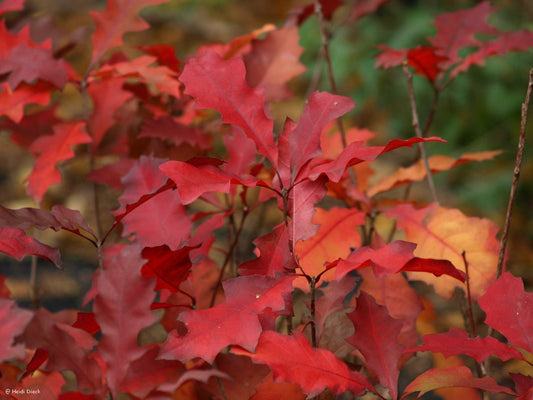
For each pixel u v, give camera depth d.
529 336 1.88
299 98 6.11
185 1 8.17
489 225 2.09
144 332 2.45
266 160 2.29
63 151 2.21
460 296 2.15
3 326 1.78
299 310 2.33
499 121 5.52
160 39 7.43
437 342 1.91
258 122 1.95
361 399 2.19
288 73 2.26
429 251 2.10
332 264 1.90
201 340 1.84
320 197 1.93
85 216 4.33
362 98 5.80
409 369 2.93
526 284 3.97
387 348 1.92
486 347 1.90
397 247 1.87
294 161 1.93
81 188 4.66
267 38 2.28
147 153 2.35
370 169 2.38
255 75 2.26
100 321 1.82
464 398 2.23
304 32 6.14
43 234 4.24
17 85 2.21
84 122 2.25
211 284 2.14
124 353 1.81
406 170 2.25
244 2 8.56
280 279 1.89
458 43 2.34
